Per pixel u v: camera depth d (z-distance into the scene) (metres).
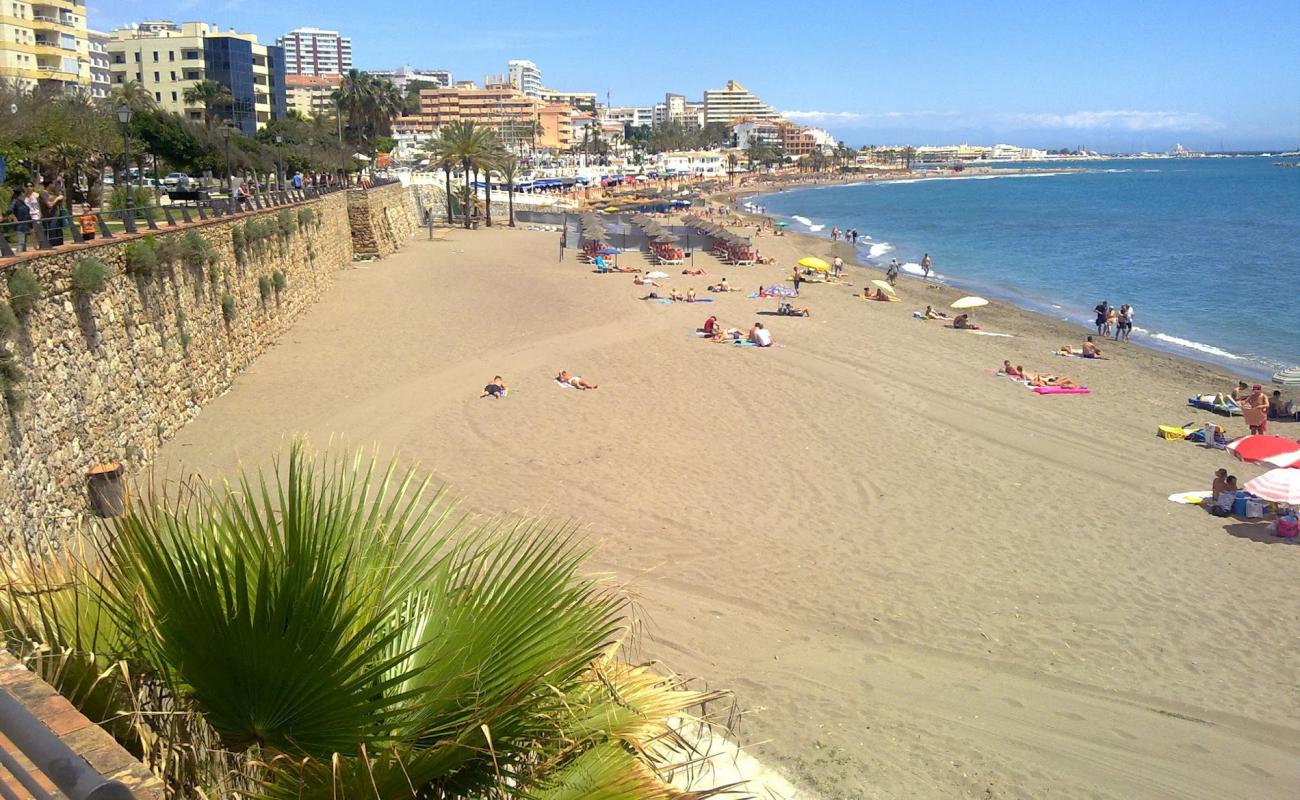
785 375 31.30
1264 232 96.12
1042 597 15.78
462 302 43.56
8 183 30.31
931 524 18.92
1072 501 20.45
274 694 3.87
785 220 123.88
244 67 101.81
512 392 28.20
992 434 25.36
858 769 11.01
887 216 130.75
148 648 3.96
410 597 4.48
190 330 24.12
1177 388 31.47
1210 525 19.20
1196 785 11.10
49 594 4.11
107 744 2.69
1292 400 30.25
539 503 19.19
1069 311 50.12
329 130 107.88
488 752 4.01
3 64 72.62
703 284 54.06
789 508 19.59
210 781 3.82
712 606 15.14
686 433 24.75
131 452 19.38
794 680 13.05
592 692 4.62
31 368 15.59
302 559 3.94
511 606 4.40
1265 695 12.98
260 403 25.83
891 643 14.22
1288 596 15.93
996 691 12.99
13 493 14.28
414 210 80.06
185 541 4.36
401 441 23.05
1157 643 14.34
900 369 32.75
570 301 44.88
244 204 33.78
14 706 2.23
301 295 38.47
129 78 100.44
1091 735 12.03
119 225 24.75
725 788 4.66
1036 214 129.88
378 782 3.70
